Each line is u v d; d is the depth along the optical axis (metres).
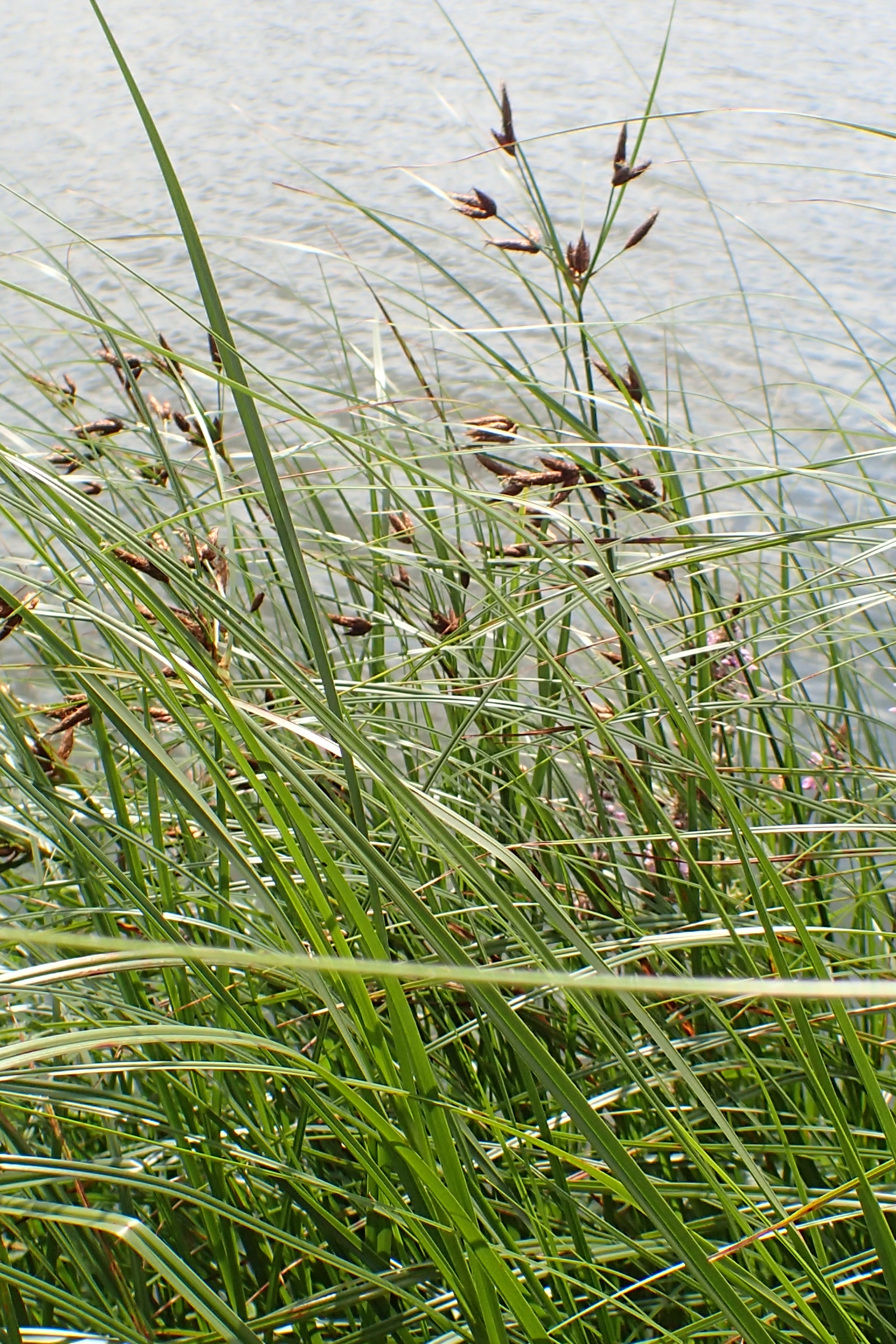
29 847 1.51
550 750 1.59
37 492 1.42
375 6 8.04
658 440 1.62
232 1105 1.47
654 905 1.58
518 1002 1.49
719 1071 1.51
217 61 7.15
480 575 1.46
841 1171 1.47
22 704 1.53
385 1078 1.34
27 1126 1.49
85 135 5.82
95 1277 1.47
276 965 0.83
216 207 4.50
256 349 2.96
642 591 1.75
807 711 1.67
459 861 1.33
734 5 7.02
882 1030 1.55
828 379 2.80
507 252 1.61
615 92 5.68
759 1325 1.24
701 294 3.32
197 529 1.62
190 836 1.52
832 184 4.25
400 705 1.67
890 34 6.15
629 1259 1.49
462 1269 1.36
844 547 1.75
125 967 1.41
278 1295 1.46
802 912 1.58
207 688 1.41
